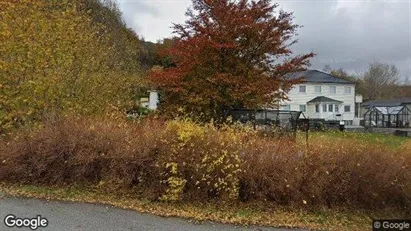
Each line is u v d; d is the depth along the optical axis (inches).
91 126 204.7
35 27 274.4
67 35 293.0
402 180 193.5
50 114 233.3
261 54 421.4
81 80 301.1
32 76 257.4
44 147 198.1
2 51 250.8
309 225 174.1
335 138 238.2
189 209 180.2
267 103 421.4
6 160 199.2
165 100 431.5
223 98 406.0
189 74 414.0
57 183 197.8
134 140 195.6
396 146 223.3
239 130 234.7
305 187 187.0
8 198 180.2
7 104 247.8
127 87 394.3
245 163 189.2
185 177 186.1
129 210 175.0
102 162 194.2
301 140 235.6
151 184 189.0
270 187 187.2
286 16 427.2
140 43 1210.6
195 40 401.1
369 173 191.3
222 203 185.8
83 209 172.7
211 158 186.1
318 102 1660.9
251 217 176.1
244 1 421.7
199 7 429.4
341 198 190.2
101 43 411.5
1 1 267.3
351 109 1764.3
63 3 329.1
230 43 395.5
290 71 429.1
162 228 156.9
